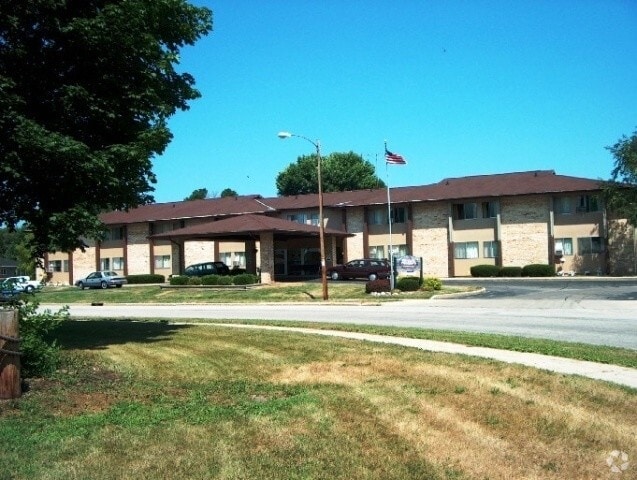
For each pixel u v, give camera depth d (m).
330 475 5.64
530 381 9.06
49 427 7.18
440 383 9.14
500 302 27.75
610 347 12.71
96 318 23.81
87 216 13.26
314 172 91.31
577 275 48.75
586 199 49.16
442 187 55.75
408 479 5.55
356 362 11.39
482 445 6.40
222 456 6.15
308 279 47.56
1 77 11.70
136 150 13.51
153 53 13.67
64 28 12.40
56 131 13.16
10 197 13.56
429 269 53.66
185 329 17.95
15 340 8.41
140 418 7.54
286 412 7.75
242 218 46.31
